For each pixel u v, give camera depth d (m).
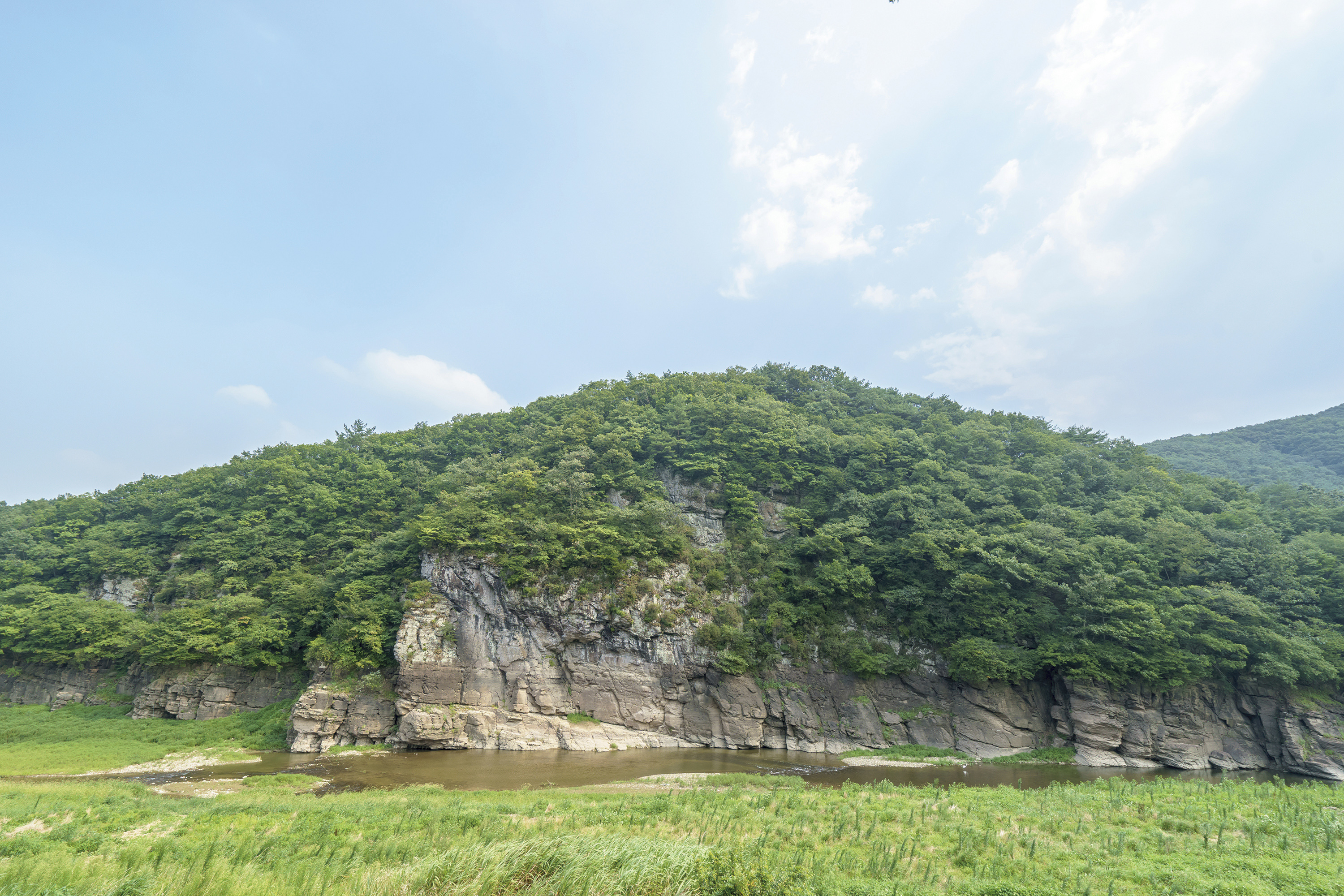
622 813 26.08
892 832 23.50
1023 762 50.09
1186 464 170.25
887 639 60.72
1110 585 55.06
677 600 60.34
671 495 77.56
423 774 41.31
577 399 96.94
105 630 64.12
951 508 66.69
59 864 16.89
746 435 80.06
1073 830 23.56
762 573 66.50
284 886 15.95
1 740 52.91
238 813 26.12
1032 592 58.62
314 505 76.94
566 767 44.31
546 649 57.09
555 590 58.06
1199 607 53.97
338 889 15.91
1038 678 55.94
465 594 58.06
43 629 64.75
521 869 17.22
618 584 59.44
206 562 74.00
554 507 67.50
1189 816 25.20
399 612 58.09
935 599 60.41
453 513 63.47
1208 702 53.28
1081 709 52.09
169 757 46.69
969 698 54.81
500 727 52.50
